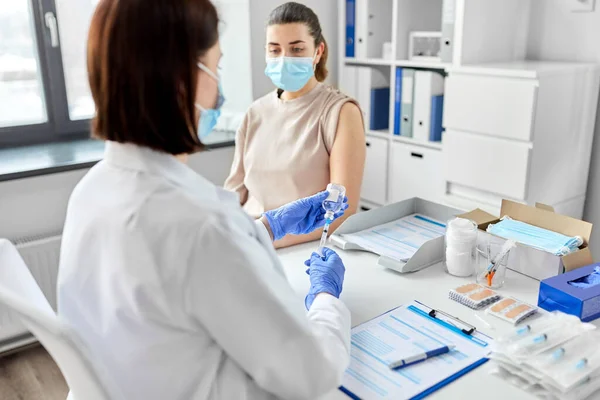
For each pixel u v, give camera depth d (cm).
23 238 231
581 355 91
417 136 264
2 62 246
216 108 85
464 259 125
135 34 68
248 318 71
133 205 72
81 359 68
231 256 70
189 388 76
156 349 74
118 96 71
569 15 233
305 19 168
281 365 74
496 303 112
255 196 184
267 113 184
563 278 113
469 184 226
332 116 168
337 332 88
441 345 99
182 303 70
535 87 194
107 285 74
